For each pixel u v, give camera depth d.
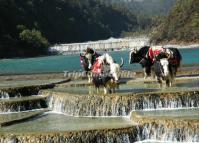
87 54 50.78
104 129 32.94
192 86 44.41
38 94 49.06
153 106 38.94
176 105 38.84
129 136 32.97
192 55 120.81
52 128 35.62
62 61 132.62
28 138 32.84
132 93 39.91
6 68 109.44
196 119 32.16
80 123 37.06
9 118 40.47
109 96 39.62
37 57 190.75
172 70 44.56
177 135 32.31
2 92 48.44
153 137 33.41
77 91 45.28
